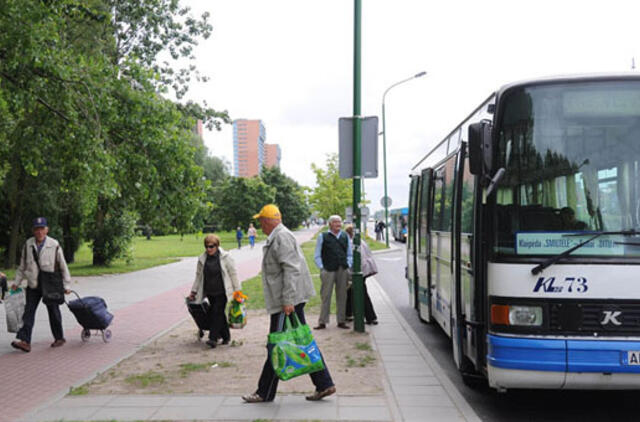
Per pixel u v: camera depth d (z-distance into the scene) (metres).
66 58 9.62
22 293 9.08
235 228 77.56
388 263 28.06
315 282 19.44
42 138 10.64
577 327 4.91
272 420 5.27
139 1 20.41
